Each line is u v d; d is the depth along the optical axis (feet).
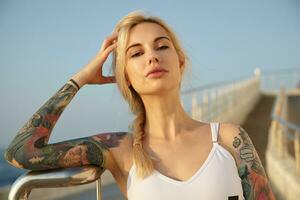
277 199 20.16
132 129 5.55
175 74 5.23
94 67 5.58
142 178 4.94
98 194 5.04
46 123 5.19
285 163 20.65
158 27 5.31
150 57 5.09
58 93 5.46
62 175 4.60
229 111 42.68
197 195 4.73
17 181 4.57
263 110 57.16
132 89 5.56
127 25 5.28
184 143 5.20
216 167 4.89
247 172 5.07
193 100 26.03
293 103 71.77
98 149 5.24
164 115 5.31
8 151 4.94
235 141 5.21
